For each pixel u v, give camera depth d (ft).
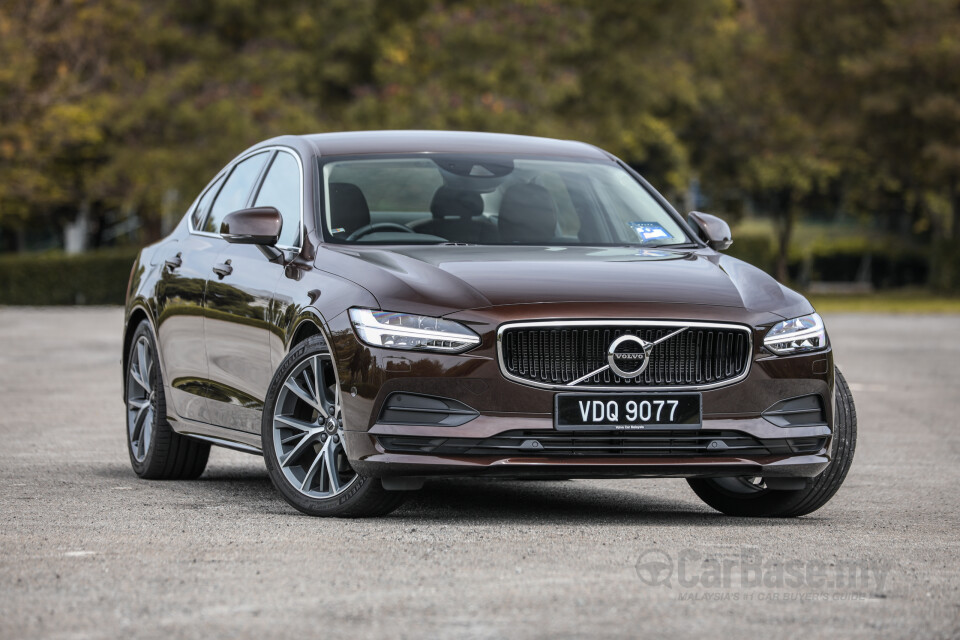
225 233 43.75
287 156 43.06
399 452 33.60
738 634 23.24
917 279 318.45
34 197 224.12
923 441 58.39
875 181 306.55
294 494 36.14
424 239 39.04
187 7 233.14
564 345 33.81
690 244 41.37
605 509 38.99
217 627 23.56
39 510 36.94
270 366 38.22
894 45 234.58
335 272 36.55
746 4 280.51
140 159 220.43
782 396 35.04
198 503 38.58
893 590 26.91
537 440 33.55
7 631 23.41
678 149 269.85
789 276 323.98
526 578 27.37
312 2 235.40
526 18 228.22
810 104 253.85
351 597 25.68
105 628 23.56
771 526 35.45
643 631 23.31
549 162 43.62
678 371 34.30
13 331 136.36
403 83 222.07
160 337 45.37
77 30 215.31
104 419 64.23
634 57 248.73
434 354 33.53
